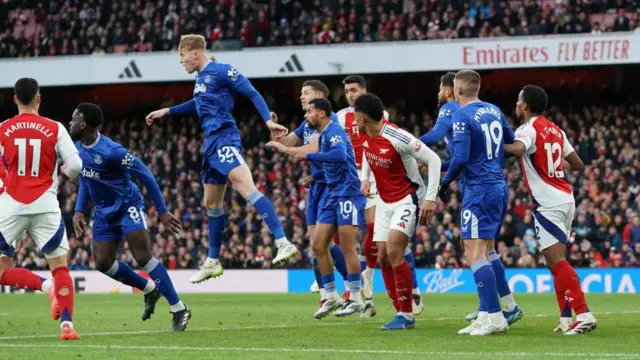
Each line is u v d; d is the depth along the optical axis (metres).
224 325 12.48
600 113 31.67
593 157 29.98
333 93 35.66
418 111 35.44
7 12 36.22
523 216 27.11
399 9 32.50
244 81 11.32
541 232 10.47
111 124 37.19
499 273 11.80
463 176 10.45
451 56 29.58
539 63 28.83
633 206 27.98
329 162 12.38
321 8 33.41
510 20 30.69
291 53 30.70
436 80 35.12
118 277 11.90
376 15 32.53
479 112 10.20
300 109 35.84
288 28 32.12
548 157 10.45
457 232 26.83
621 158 29.28
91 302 20.34
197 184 31.86
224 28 33.25
